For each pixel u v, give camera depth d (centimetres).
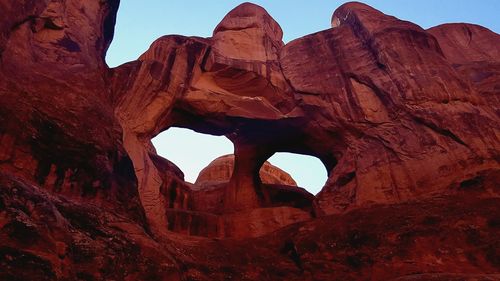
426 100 1662
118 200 1140
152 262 913
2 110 1026
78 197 1045
